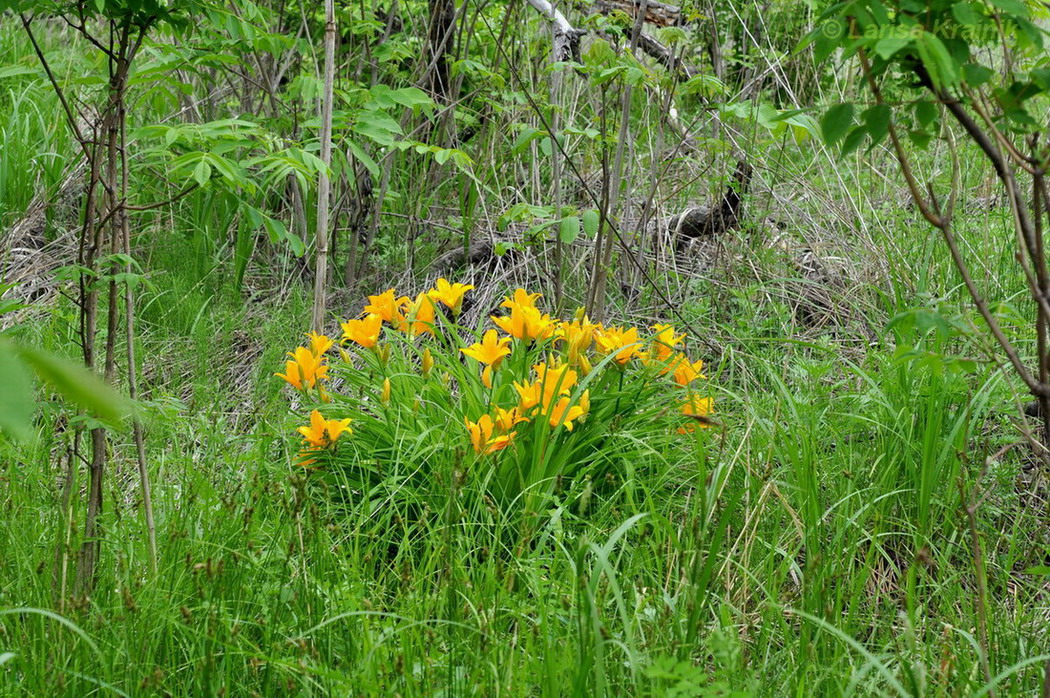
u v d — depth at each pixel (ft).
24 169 17.16
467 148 18.51
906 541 10.13
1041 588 9.50
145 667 7.00
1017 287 13.84
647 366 11.09
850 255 15.72
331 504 9.94
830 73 19.31
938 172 16.70
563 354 10.90
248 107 17.61
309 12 17.47
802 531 8.64
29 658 7.10
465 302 16.01
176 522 8.70
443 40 16.63
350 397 11.75
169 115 17.72
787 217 17.49
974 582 9.56
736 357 13.60
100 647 7.16
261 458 9.92
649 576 8.34
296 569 7.96
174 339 14.20
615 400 10.60
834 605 7.98
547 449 9.66
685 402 10.55
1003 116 6.27
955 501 10.05
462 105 17.07
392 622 7.42
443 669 6.88
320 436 9.60
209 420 11.90
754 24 18.61
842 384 12.30
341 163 13.48
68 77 16.42
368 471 10.02
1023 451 11.41
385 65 17.12
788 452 9.87
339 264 17.33
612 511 9.75
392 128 13.42
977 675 7.57
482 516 9.43
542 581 8.09
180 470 10.39
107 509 9.43
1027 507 10.45
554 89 15.12
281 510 9.20
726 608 7.61
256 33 11.23
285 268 16.26
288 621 7.80
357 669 6.89
